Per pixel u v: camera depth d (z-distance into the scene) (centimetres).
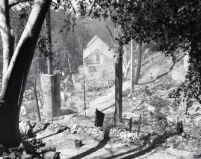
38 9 959
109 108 3253
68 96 4688
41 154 1191
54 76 2798
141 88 3656
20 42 971
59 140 1608
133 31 1067
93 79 5838
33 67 2978
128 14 1037
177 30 945
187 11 834
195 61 1009
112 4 1074
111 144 1505
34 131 1784
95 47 6244
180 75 3391
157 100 2802
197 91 1097
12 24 1606
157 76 3950
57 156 1173
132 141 1507
